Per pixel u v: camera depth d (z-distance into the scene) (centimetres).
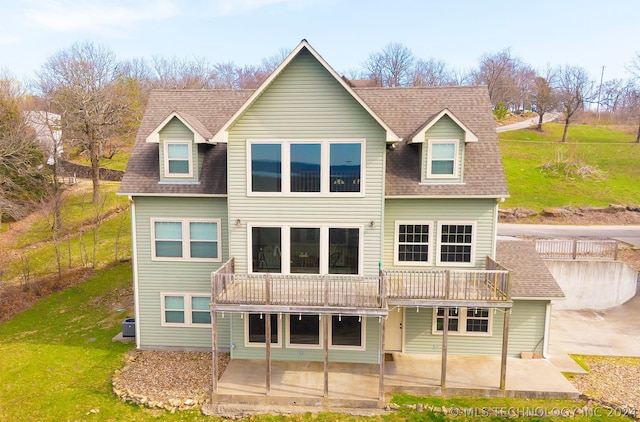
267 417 1130
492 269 1329
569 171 3834
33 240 2756
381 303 1162
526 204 3200
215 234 1461
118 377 1301
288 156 1305
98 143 3538
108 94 3691
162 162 1438
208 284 1485
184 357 1451
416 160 1439
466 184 1366
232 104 1647
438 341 1433
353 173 1297
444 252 1407
